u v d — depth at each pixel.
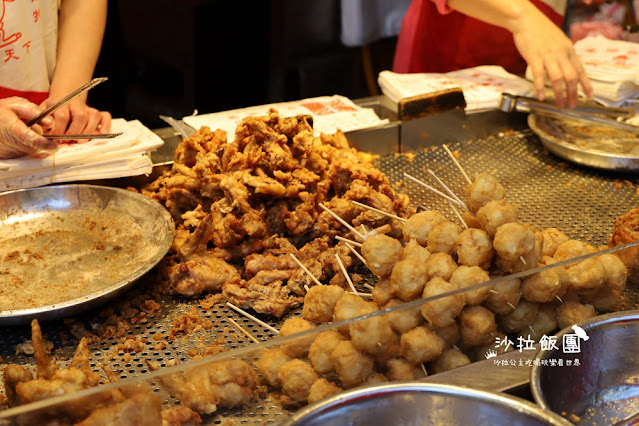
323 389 0.85
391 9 3.00
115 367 0.99
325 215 1.25
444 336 0.89
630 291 1.03
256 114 1.68
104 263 1.19
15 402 0.82
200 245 1.18
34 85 1.60
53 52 1.63
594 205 1.41
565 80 1.68
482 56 2.26
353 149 1.51
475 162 1.60
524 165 1.59
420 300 0.87
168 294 1.15
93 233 1.27
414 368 0.89
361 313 0.90
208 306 1.12
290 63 3.04
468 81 1.85
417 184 1.50
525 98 1.64
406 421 0.82
